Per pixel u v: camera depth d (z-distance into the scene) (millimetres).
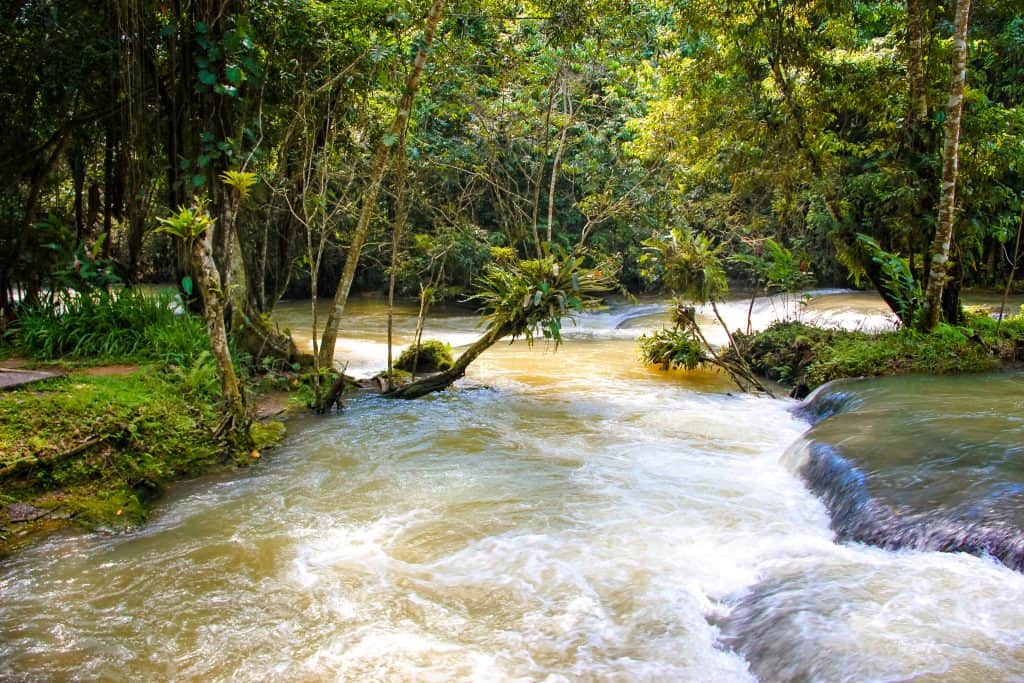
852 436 5754
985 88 12266
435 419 7719
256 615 3789
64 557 4375
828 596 3572
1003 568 3670
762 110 11406
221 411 6582
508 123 16078
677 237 10719
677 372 10727
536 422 7637
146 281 15602
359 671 3320
